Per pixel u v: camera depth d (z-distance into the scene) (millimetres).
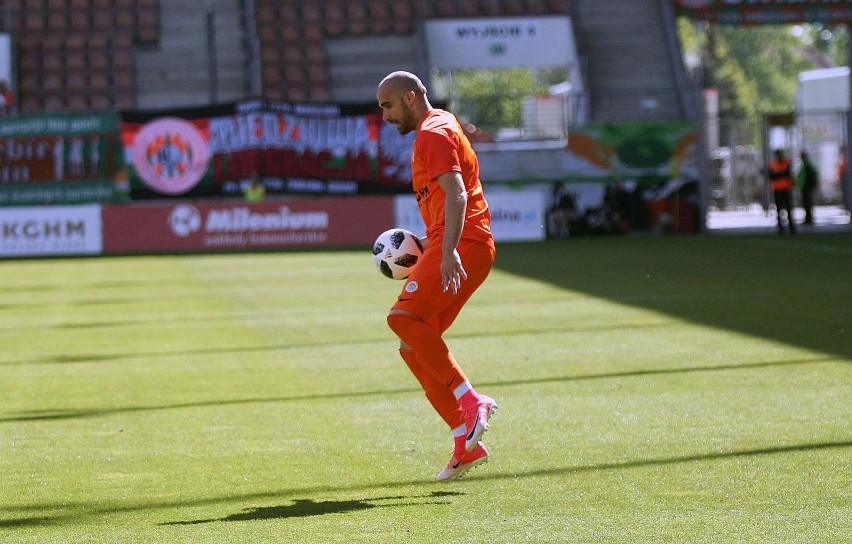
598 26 70812
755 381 17422
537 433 14062
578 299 30016
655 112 67062
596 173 59438
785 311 26094
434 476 12016
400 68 68562
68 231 53625
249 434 14438
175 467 12680
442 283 11180
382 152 56812
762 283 32875
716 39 161125
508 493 11234
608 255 45281
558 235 58844
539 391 17094
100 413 16109
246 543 9664
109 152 55062
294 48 68000
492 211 56875
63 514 10773
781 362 19125
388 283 35969
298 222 55062
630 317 25938
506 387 17516
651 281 34312
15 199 54594
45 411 16344
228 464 12766
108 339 24266
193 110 55406
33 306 30984
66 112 54656
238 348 22516
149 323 26891
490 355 20828
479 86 136750
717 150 86688
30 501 11289
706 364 19141
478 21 68500
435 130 11312
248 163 55531
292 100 62031
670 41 70000
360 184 56812
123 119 54969
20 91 64062
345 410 15945
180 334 24828
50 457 13305
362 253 49594
